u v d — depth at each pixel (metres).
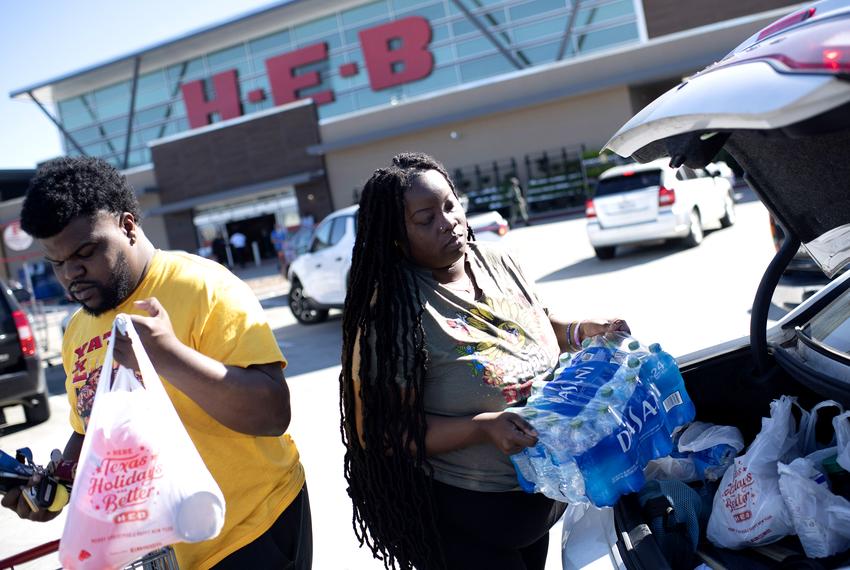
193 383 1.78
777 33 1.82
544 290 11.32
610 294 10.03
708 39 24.84
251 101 35.91
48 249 1.85
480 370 2.00
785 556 1.83
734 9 27.06
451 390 2.00
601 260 13.41
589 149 26.91
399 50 32.50
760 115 1.45
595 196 13.00
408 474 2.02
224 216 33.16
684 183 12.98
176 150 33.22
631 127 1.85
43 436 8.28
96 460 1.60
